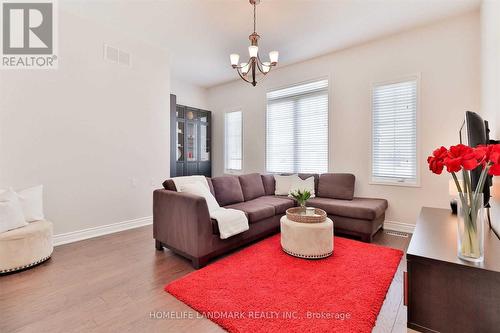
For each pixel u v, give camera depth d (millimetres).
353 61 3939
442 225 1674
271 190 4363
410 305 1129
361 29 3402
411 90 3455
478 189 1075
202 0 2795
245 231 2852
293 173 4699
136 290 1955
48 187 2910
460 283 1022
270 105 5113
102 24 3326
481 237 1064
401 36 3500
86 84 3215
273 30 3424
